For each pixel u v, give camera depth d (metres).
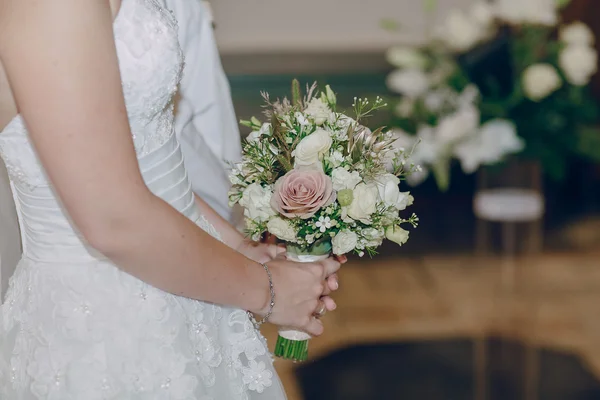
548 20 2.39
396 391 3.39
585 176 5.41
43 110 1.00
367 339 3.94
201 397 1.24
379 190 1.44
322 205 1.36
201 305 1.30
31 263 1.27
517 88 2.34
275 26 5.11
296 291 1.34
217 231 1.59
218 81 1.99
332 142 1.42
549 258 4.98
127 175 1.05
